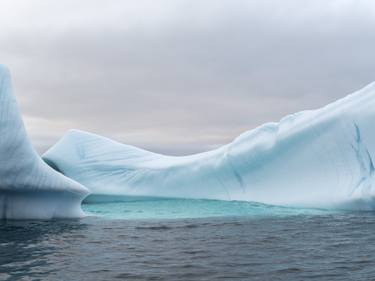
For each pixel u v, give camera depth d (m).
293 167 17.09
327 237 10.41
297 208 16.25
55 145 21.75
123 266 7.53
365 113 16.03
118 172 20.41
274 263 7.75
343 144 16.27
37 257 8.18
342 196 15.53
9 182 13.17
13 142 13.15
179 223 13.11
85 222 13.25
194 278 6.76
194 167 19.08
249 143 18.02
